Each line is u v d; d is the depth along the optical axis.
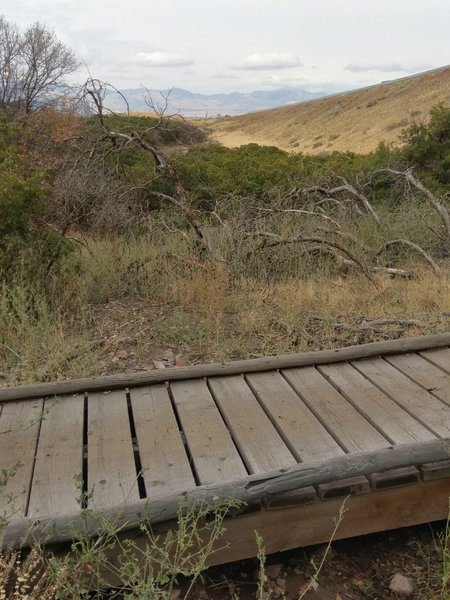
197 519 2.21
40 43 22.95
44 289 5.62
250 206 8.10
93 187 7.82
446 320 5.07
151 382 3.53
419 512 2.69
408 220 8.36
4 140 8.11
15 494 2.51
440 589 2.52
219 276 6.46
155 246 7.66
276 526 2.51
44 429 3.05
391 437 2.89
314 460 2.68
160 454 2.80
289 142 52.59
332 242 6.55
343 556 2.76
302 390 3.44
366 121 48.94
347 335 4.96
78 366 4.35
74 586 2.14
